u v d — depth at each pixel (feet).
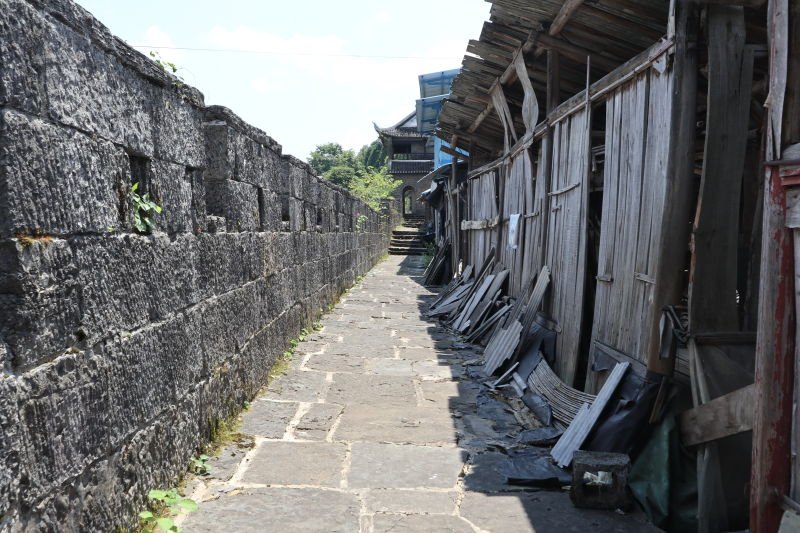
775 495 7.87
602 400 12.41
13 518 6.43
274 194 20.26
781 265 7.70
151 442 10.06
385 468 12.39
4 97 6.53
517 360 19.52
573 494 10.92
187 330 11.91
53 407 7.20
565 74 20.56
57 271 7.39
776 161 7.61
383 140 135.74
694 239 10.43
